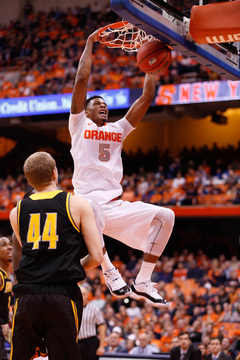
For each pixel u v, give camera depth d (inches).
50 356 109.3
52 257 111.1
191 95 597.3
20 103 692.1
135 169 849.5
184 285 583.8
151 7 134.6
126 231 145.5
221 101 597.3
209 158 807.7
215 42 147.8
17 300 111.9
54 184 120.0
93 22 841.5
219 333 414.9
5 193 766.5
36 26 863.1
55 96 675.4
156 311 499.5
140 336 343.9
